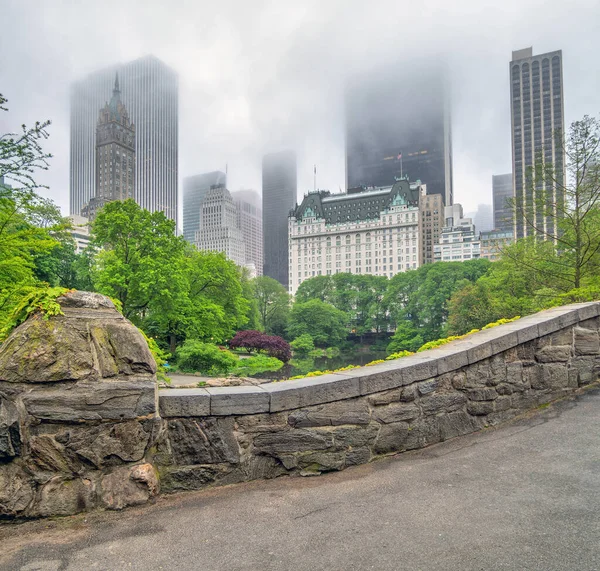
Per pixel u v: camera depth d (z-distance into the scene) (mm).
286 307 91562
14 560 2775
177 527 3160
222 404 3818
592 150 14516
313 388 4121
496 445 4609
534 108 166250
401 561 2697
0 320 6188
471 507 3359
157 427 3570
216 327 39844
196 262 41938
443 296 70812
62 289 3697
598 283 14336
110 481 3387
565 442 4562
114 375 3467
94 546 2928
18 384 3211
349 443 4215
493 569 2580
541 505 3338
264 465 3945
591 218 15273
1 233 8875
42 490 3207
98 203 154625
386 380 4457
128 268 30234
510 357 5469
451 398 4906
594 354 6336
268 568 2664
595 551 2717
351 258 163750
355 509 3393
